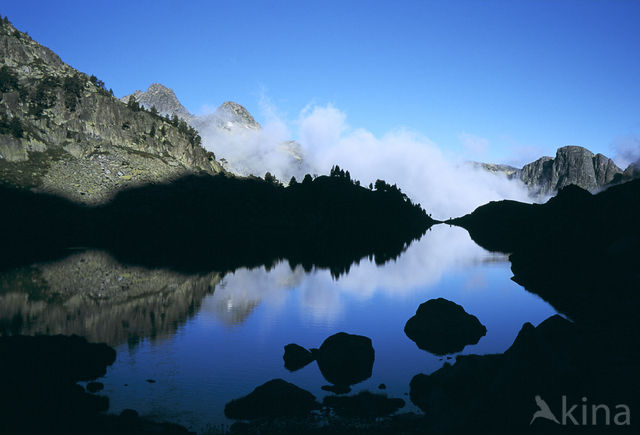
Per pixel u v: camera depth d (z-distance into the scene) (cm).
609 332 2450
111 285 5800
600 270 5275
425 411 2014
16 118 19238
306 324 3956
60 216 14900
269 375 2600
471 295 5528
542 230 8862
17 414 1822
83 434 1711
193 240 15050
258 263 9156
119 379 2480
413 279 6988
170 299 5009
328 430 1736
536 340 1534
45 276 6362
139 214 17500
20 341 2695
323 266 8788
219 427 1869
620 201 7112
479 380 1716
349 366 2759
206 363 2808
